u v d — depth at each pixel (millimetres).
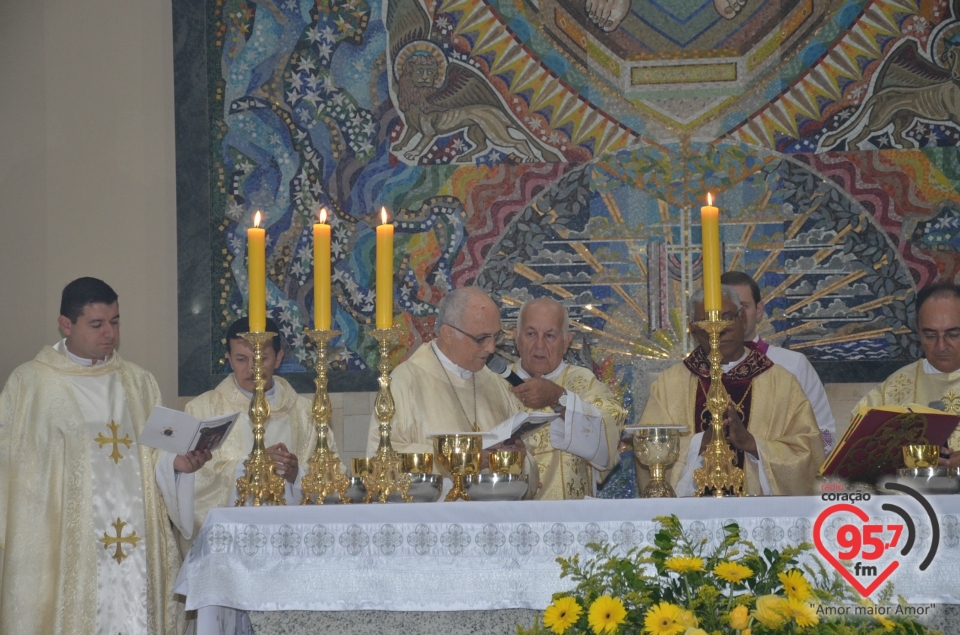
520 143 7582
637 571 3199
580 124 7570
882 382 6809
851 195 7352
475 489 4289
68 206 7633
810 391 6871
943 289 5973
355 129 7645
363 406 7383
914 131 7352
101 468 5984
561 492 5703
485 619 4188
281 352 6504
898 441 4145
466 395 5699
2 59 7738
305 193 7598
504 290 7488
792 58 7480
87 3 7789
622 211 7488
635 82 7562
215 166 7605
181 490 5055
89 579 5844
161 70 7746
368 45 7691
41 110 7711
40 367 6070
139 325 7551
